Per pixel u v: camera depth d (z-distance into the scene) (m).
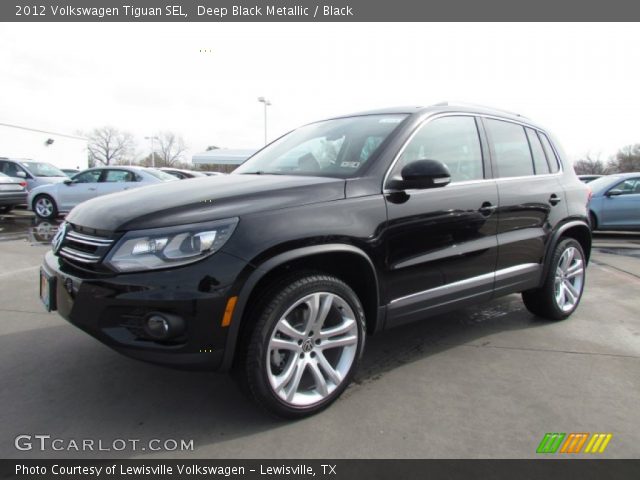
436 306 3.01
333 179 2.64
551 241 3.82
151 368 3.02
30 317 3.95
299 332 2.40
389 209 2.68
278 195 2.40
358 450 2.21
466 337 3.69
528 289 3.71
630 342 3.61
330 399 2.54
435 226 2.92
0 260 6.41
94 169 11.41
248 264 2.17
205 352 2.15
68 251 2.42
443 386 2.85
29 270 5.78
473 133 3.39
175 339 2.14
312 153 3.20
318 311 2.44
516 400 2.69
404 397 2.71
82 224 2.42
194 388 2.78
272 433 2.33
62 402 2.60
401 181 2.76
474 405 2.63
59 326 3.74
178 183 2.88
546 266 3.84
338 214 2.47
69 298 2.28
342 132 3.27
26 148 36.00
